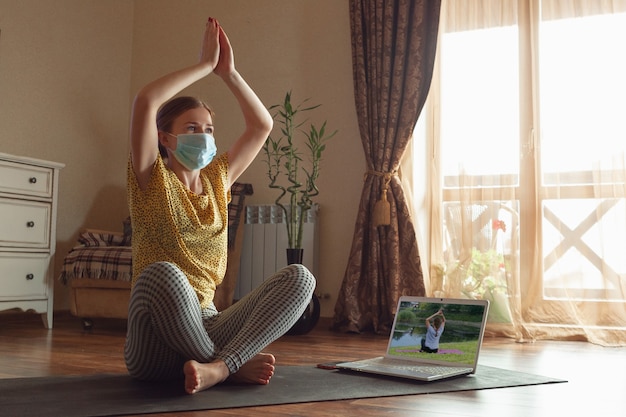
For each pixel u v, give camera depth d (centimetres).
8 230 364
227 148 480
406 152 412
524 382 197
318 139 429
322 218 441
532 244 378
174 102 176
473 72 400
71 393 164
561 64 381
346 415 145
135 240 173
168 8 518
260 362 174
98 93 501
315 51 457
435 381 192
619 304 353
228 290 432
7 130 434
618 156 363
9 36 437
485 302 210
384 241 400
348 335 377
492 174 389
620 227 358
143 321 159
